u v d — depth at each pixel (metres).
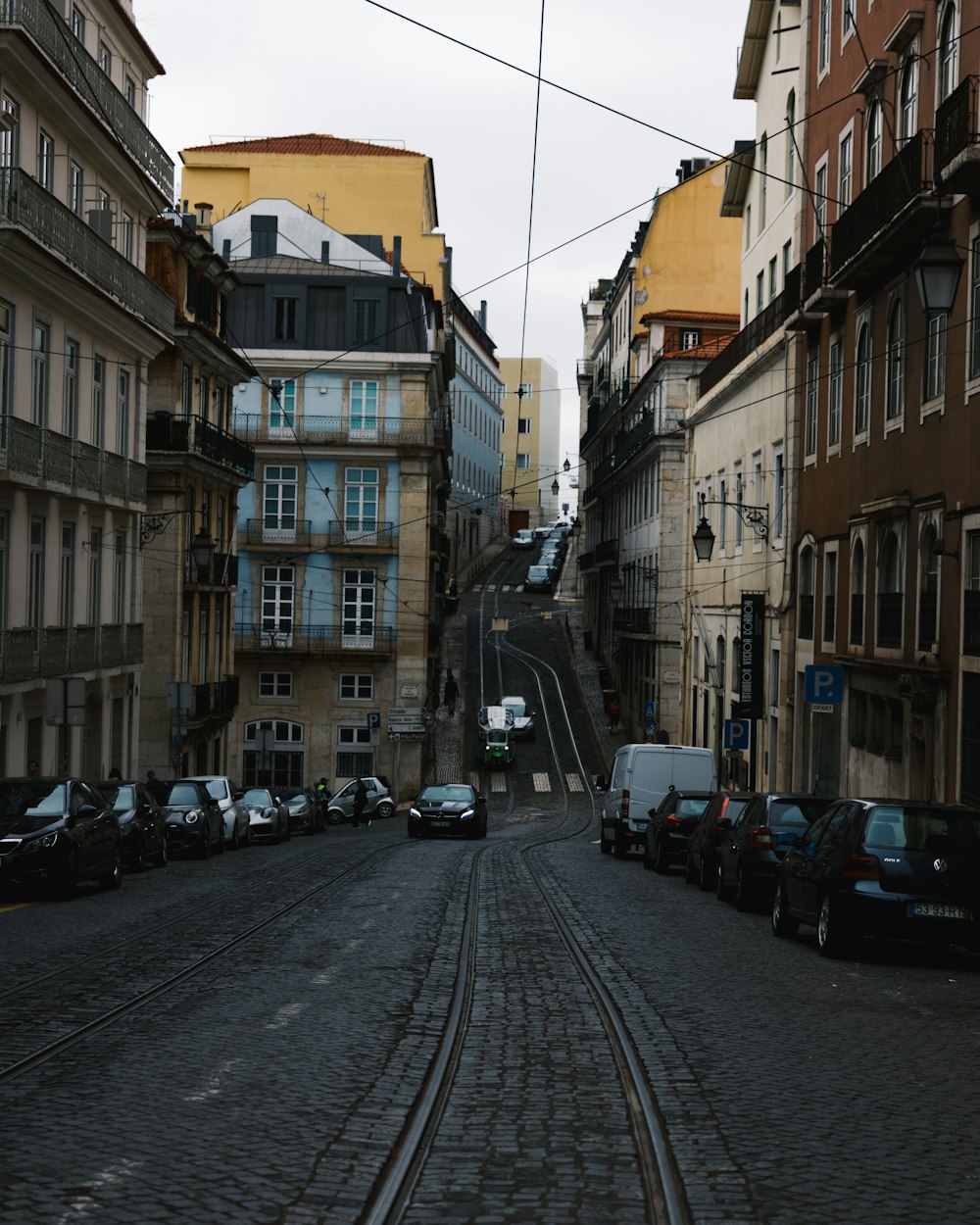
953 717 23.39
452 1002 10.82
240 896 19.22
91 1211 5.62
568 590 110.25
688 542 52.81
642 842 30.16
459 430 109.62
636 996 11.17
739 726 35.69
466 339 111.50
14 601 28.48
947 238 18.31
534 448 148.12
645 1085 8.05
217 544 48.59
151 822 24.17
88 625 32.69
